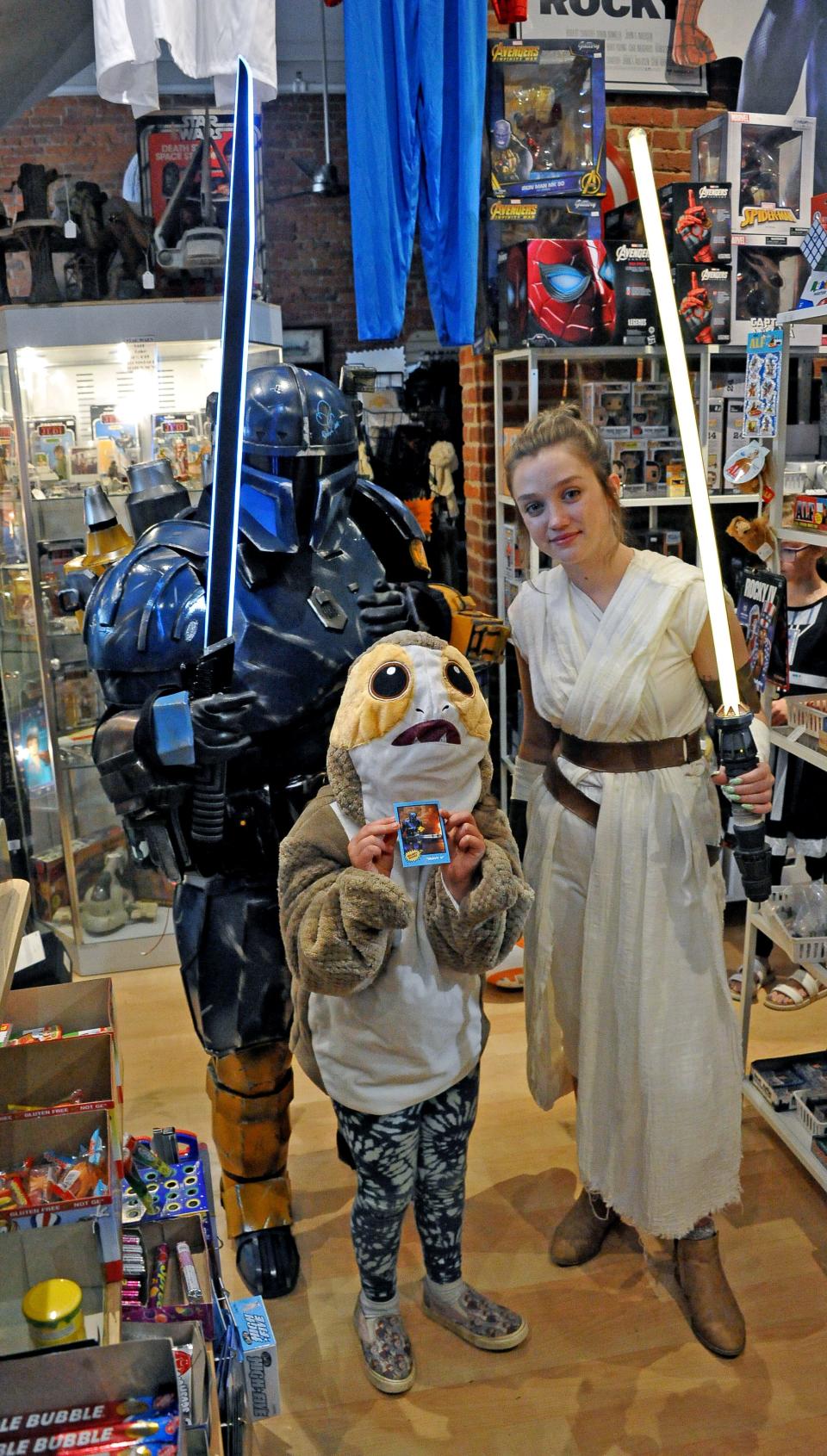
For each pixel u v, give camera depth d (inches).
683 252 119.6
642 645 67.3
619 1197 73.4
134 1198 66.6
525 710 80.1
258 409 69.3
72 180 122.9
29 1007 68.2
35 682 128.7
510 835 64.6
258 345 126.6
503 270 124.9
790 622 110.3
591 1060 72.9
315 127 225.3
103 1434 37.5
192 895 73.5
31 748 133.3
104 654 69.4
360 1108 63.6
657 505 128.8
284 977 74.4
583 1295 79.1
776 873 115.0
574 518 66.5
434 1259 73.5
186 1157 72.0
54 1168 54.2
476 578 154.1
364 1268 71.1
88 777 128.7
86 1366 38.2
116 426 126.6
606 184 132.9
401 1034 62.3
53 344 117.6
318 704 71.5
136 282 127.5
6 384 121.5
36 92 97.6
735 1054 73.4
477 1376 72.2
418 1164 70.1
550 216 127.6
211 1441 45.3
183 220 129.3
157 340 120.0
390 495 83.7
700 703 70.7
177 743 62.5
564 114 124.8
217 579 53.7
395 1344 72.1
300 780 73.5
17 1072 61.8
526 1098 103.0
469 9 116.5
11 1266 48.4
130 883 132.2
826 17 136.0
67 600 84.4
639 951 69.7
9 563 130.7
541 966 76.4
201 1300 59.1
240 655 69.2
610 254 117.4
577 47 122.6
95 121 213.6
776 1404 69.1
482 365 140.0
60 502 124.0
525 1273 81.4
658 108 136.1
